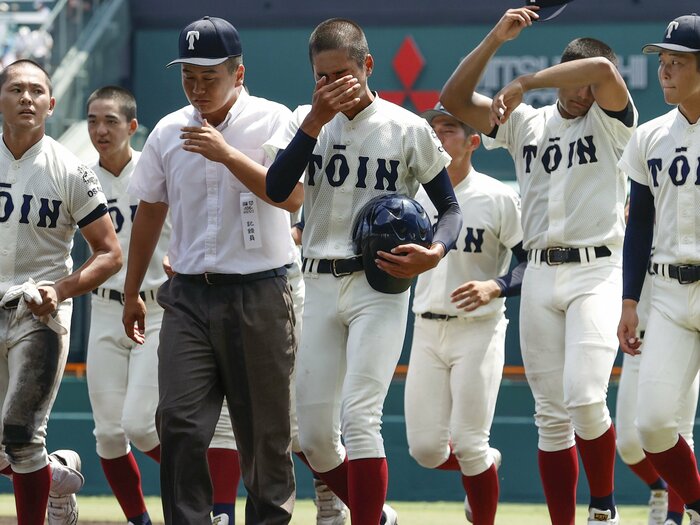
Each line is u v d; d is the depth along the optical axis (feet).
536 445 119.85
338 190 64.59
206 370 63.21
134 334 69.05
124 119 86.38
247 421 64.18
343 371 65.57
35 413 68.90
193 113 65.51
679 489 69.72
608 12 183.73
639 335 86.94
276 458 64.13
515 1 186.29
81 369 138.51
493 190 83.05
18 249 69.36
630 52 183.21
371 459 63.05
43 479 70.38
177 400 62.13
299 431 66.13
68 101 187.32
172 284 64.85
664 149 68.54
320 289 65.26
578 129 74.69
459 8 187.21
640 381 68.54
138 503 87.40
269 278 63.77
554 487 77.15
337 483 67.82
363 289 64.23
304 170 62.85
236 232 63.41
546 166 75.66
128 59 194.59
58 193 69.36
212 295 63.41
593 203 74.23
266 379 63.46
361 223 63.31
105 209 70.64
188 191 64.08
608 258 74.43
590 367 72.90
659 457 69.21
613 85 71.41
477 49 72.84
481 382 81.87
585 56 76.69
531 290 76.33
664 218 68.69
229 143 64.39
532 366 76.69
